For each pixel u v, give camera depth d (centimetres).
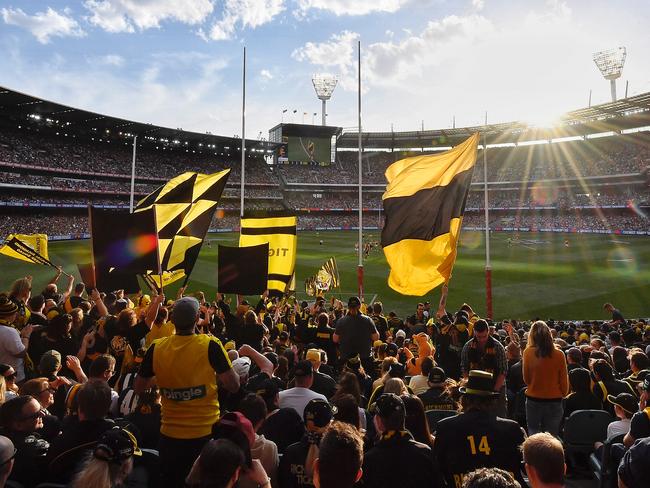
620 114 9881
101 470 307
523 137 11544
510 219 10475
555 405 662
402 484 364
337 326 913
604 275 4212
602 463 519
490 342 667
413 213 1139
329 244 7475
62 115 7619
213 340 446
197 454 431
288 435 524
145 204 1127
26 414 429
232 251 1148
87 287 1506
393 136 12256
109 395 423
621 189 9969
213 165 11219
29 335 805
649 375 507
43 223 7462
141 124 8412
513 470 405
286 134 11894
